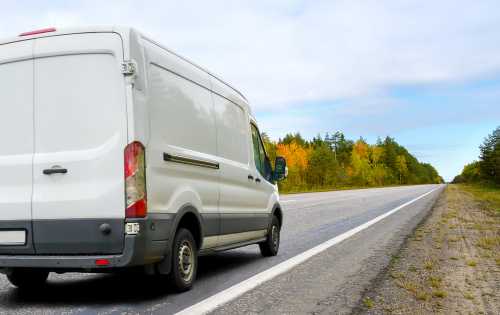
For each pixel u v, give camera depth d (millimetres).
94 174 3924
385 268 5812
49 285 4922
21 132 4160
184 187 4574
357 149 139750
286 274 5547
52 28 4156
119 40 4004
